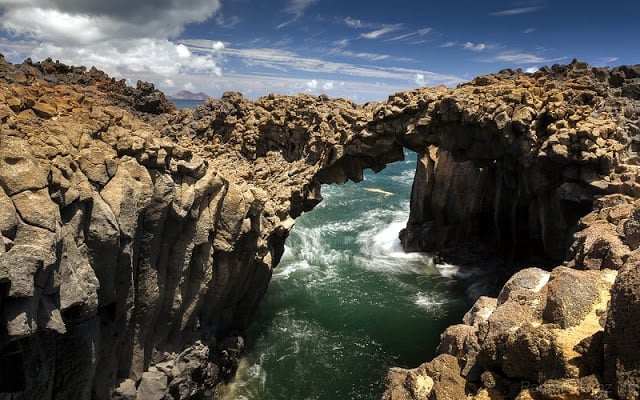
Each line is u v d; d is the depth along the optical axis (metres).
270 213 26.27
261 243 24.92
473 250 41.88
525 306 11.54
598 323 9.66
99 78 35.06
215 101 36.78
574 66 31.08
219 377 24.45
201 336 22.92
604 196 21.47
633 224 12.48
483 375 10.70
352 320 32.47
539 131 26.02
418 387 12.12
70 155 14.45
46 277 12.34
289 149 33.50
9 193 12.00
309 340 29.59
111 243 14.98
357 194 69.06
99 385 16.88
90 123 16.22
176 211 18.62
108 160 15.72
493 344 10.70
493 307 14.73
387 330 31.38
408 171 92.06
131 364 18.64
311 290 36.84
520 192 32.72
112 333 16.86
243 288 26.16
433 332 31.34
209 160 29.20
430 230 44.62
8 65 22.94
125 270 16.33
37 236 12.13
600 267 12.76
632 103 26.23
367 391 24.94
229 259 23.20
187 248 20.03
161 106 39.19
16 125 13.95
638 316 7.86
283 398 24.19
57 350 14.51
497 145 27.92
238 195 22.17
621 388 7.72
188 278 21.12
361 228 52.94
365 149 30.48
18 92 15.98
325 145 30.80
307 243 47.62
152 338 20.02
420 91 30.42
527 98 26.09
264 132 33.31
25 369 12.66
